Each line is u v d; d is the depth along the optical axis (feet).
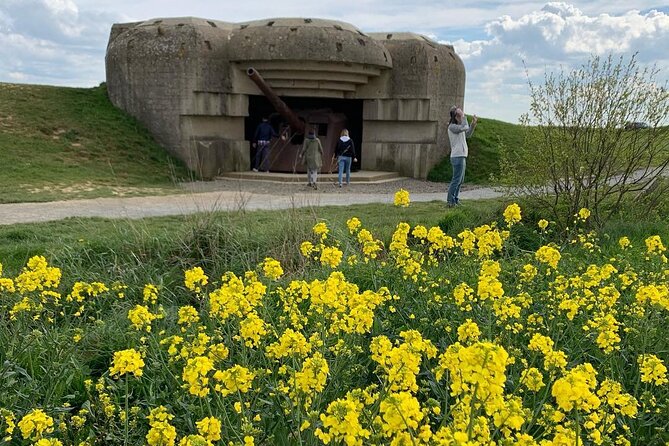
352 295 11.51
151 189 47.80
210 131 59.72
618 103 27.45
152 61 58.23
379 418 7.61
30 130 56.54
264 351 12.89
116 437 10.68
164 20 61.11
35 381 12.07
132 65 59.57
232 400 11.01
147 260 22.82
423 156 62.59
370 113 63.57
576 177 27.94
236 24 63.31
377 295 11.51
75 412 12.27
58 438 10.87
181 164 58.44
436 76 61.82
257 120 67.26
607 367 12.43
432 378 11.35
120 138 58.23
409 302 16.02
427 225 29.81
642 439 10.47
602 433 9.57
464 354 6.38
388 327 14.80
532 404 10.77
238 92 59.31
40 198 40.50
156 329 14.93
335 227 25.32
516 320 14.38
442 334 14.34
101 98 63.87
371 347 8.84
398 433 6.59
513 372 12.01
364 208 37.11
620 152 27.78
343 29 58.85
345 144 52.90
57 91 64.64
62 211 35.63
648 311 13.73
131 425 10.83
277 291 16.51
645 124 27.61
